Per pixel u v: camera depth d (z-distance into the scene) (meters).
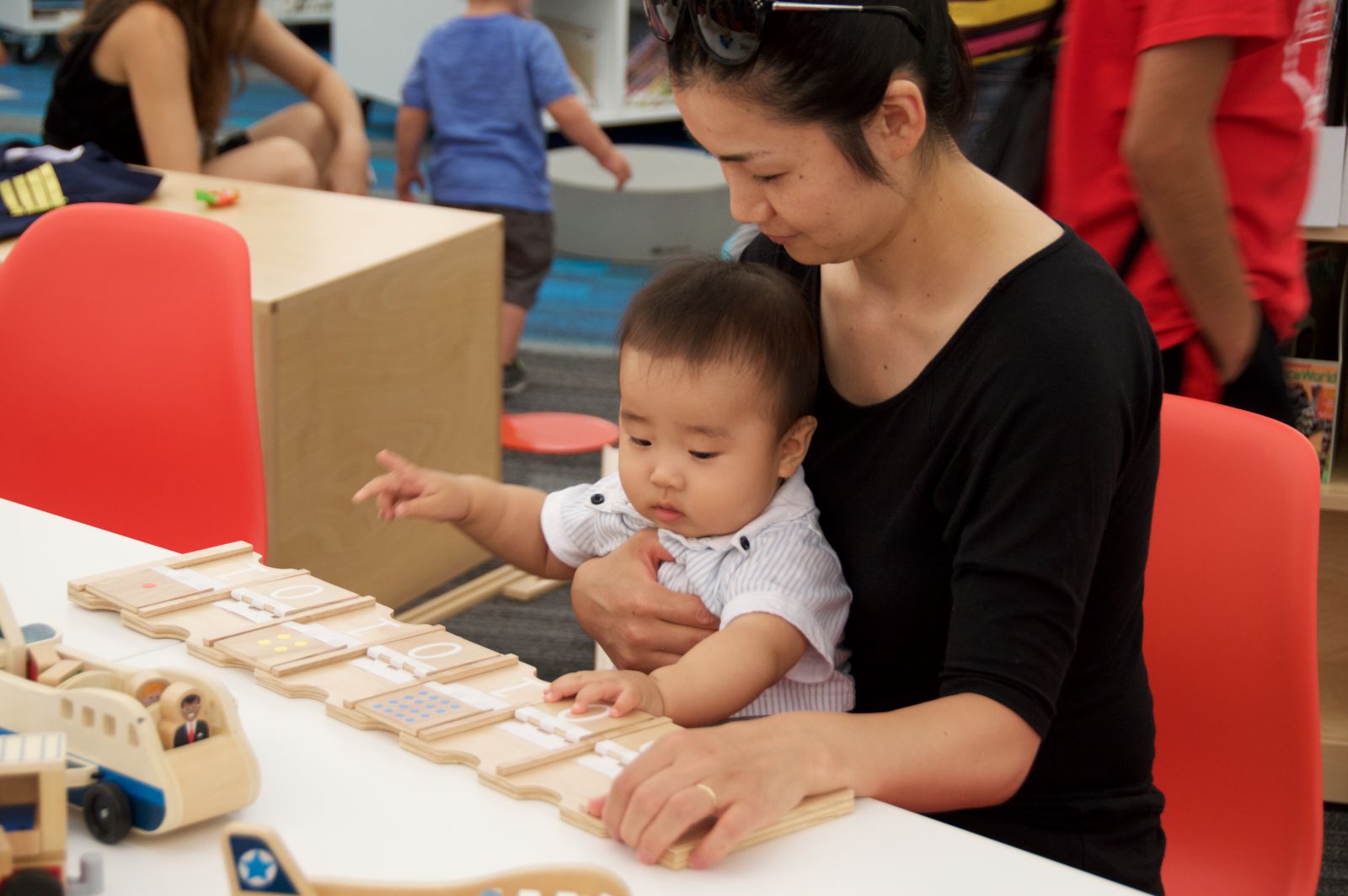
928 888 0.69
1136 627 1.04
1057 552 0.88
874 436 1.02
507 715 0.82
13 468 1.54
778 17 0.81
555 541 1.24
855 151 0.86
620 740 0.79
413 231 2.19
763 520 1.06
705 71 0.85
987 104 1.50
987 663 0.86
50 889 0.62
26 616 0.93
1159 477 1.14
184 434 1.47
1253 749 1.13
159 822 0.69
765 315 1.04
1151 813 1.06
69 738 0.72
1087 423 0.88
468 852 0.70
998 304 0.93
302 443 1.92
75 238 1.49
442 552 2.37
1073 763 1.03
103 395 1.50
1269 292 1.48
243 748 0.71
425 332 2.16
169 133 2.72
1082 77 1.42
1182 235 1.37
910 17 0.87
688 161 4.94
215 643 0.88
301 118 3.21
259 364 1.82
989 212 0.95
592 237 4.52
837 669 1.06
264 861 0.60
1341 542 2.09
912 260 0.96
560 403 3.35
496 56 3.34
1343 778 2.06
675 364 1.04
